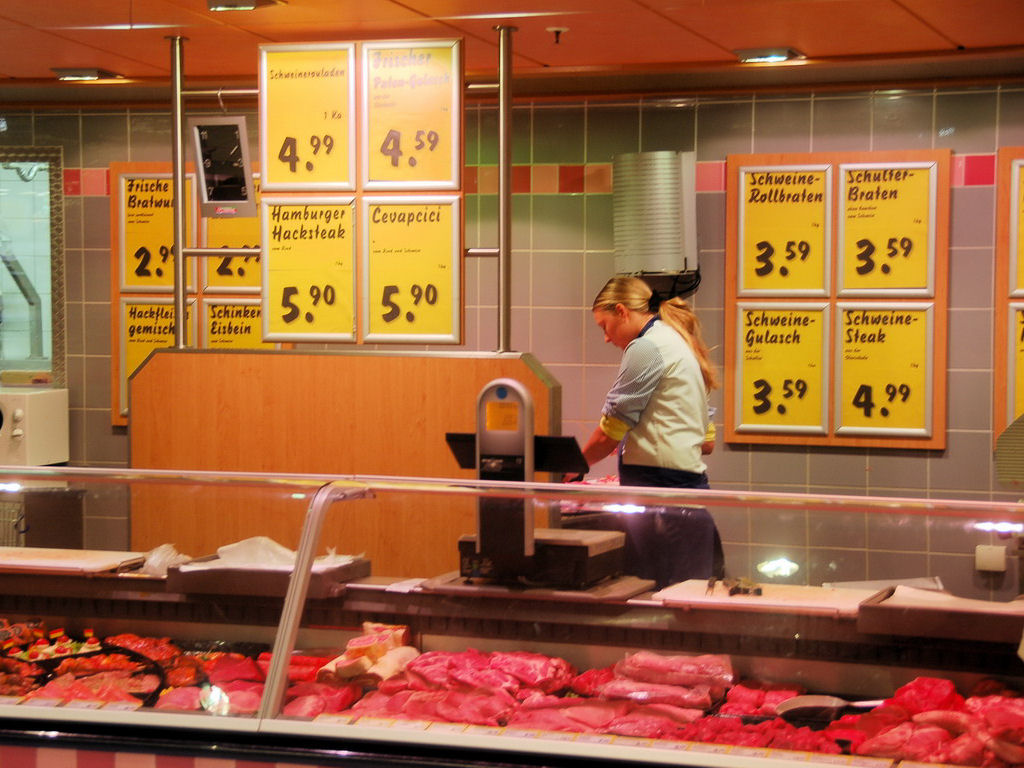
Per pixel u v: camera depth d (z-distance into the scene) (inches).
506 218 161.6
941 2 154.9
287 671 97.3
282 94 162.7
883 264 199.9
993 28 169.3
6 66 201.9
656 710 92.7
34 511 111.4
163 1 158.2
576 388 213.8
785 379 205.3
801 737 87.7
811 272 202.8
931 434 199.8
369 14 164.1
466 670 97.8
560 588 100.3
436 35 176.9
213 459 166.2
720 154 206.1
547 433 153.3
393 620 102.3
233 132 172.1
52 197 230.1
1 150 230.8
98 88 217.5
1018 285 195.2
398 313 160.9
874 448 203.0
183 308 173.6
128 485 109.5
